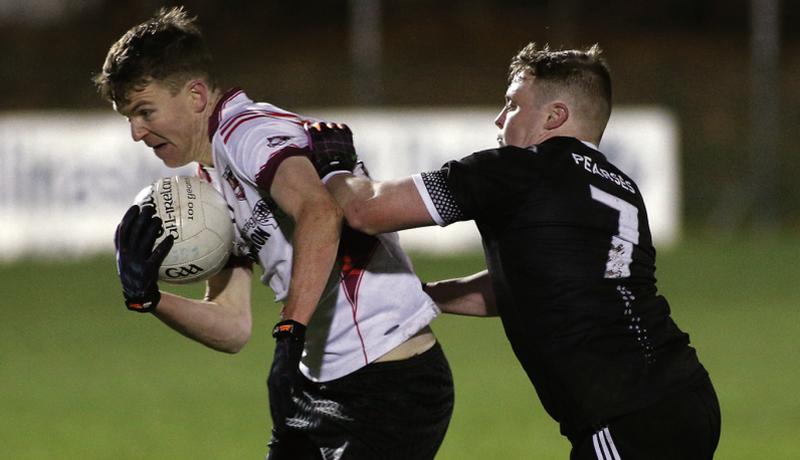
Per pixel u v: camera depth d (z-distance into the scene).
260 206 13.34
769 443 25.58
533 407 29.34
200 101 13.59
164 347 38.78
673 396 12.64
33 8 80.69
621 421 12.55
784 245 61.19
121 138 57.22
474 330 41.53
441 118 58.72
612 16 84.25
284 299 13.91
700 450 12.85
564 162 12.98
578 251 12.68
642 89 72.94
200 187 13.75
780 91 74.00
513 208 12.79
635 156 60.47
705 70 73.19
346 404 13.59
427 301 13.98
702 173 70.00
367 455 13.54
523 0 85.62
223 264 13.95
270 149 12.78
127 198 57.25
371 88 62.06
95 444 26.03
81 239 57.44
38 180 57.31
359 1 62.28
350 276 13.52
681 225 68.25
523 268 12.77
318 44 79.44
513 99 13.90
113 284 51.66
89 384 32.94
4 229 57.41
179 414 29.06
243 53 78.00
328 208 12.39
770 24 63.50
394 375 13.60
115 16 79.88
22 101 69.19
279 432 14.09
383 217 12.71
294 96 69.31
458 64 77.75
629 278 12.93
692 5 84.44
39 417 28.92
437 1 86.19
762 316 42.28
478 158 12.86
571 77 13.59
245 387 32.38
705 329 39.91
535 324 12.77
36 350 38.25
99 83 13.55
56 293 49.56
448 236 59.06
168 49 13.34
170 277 13.66
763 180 67.31
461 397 30.55
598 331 12.59
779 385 31.61
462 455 24.55
